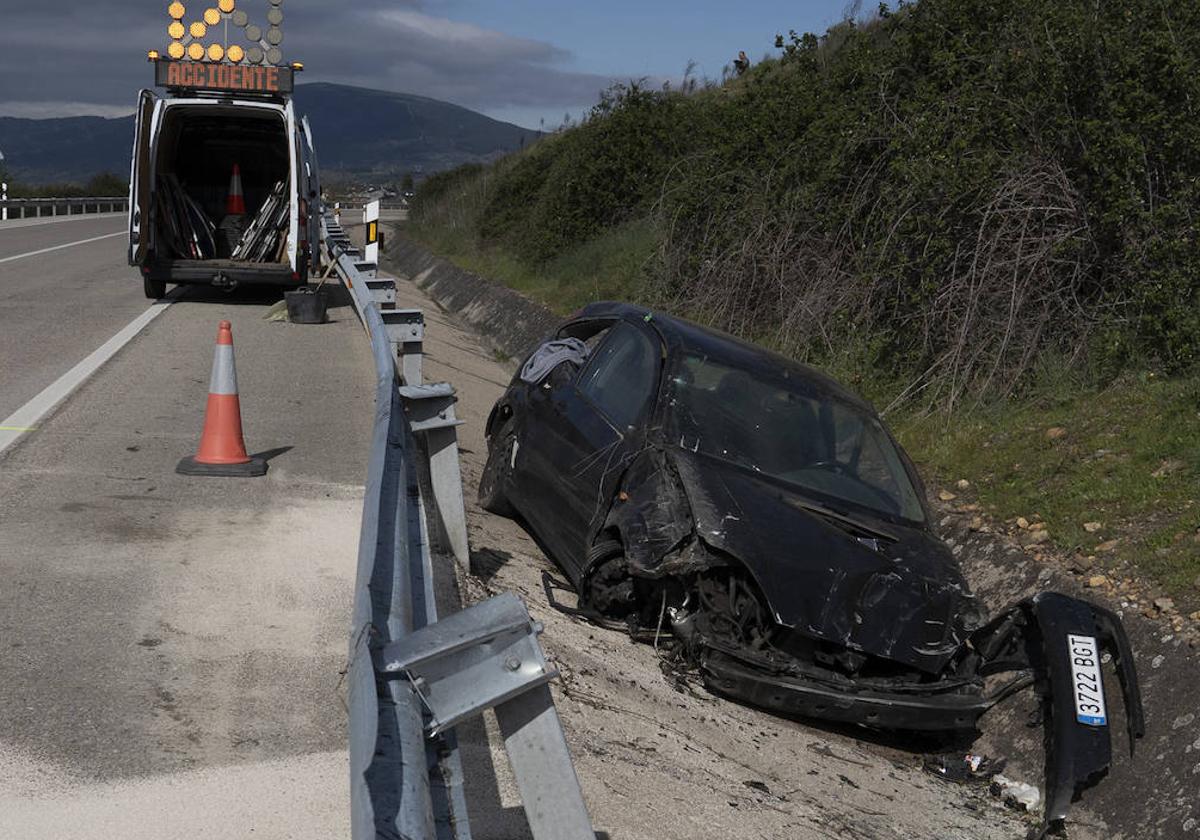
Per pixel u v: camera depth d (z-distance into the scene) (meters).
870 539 6.28
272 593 5.82
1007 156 10.60
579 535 6.86
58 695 4.47
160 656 4.92
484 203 36.47
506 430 8.45
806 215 13.63
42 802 3.71
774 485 6.54
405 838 2.10
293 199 17.83
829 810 5.09
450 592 6.04
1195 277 9.20
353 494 7.86
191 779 3.95
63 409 9.70
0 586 5.54
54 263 24.56
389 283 14.09
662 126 24.25
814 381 7.51
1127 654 5.94
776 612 5.67
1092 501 7.85
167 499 7.31
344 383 12.23
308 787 3.99
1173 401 8.62
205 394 10.89
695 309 15.07
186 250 18.72
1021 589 7.36
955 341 10.54
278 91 17.84
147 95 17.55
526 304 21.62
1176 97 9.75
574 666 5.58
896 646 5.78
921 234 10.97
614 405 7.25
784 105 15.67
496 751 4.40
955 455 9.47
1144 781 5.57
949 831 5.29
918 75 13.51
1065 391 9.66
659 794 4.55
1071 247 9.95
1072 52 10.20
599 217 24.27
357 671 2.60
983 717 6.61
